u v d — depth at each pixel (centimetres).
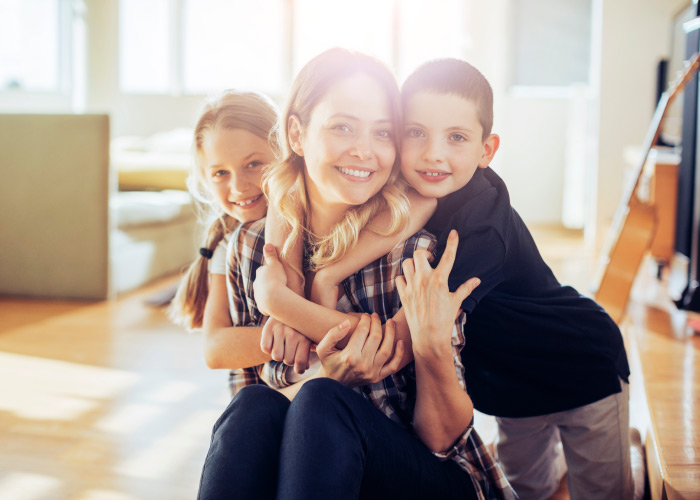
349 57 97
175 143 495
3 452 162
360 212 102
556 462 144
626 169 412
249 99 122
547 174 634
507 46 627
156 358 237
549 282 121
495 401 122
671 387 152
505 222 105
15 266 326
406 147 103
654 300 254
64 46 622
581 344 115
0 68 628
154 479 150
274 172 105
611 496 122
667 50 423
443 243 103
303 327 100
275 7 608
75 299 322
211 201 131
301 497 80
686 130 278
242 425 88
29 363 229
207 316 122
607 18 427
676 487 104
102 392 204
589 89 578
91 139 314
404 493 92
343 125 96
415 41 611
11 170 321
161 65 622
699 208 229
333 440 84
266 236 108
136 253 347
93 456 161
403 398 104
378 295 104
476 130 103
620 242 215
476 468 103
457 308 94
